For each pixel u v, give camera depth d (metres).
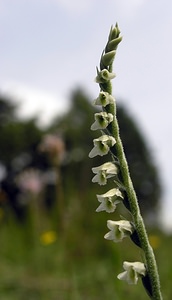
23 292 0.45
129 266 0.18
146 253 0.18
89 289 0.44
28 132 2.52
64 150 0.60
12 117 2.65
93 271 0.47
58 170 0.60
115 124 0.19
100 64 0.19
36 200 0.68
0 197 0.67
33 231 0.63
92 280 0.45
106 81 0.19
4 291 0.45
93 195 0.64
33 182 0.69
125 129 2.30
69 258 0.56
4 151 2.42
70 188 0.66
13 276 0.49
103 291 0.43
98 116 0.19
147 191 2.21
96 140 0.19
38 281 0.47
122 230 0.18
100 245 0.59
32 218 0.66
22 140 2.50
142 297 0.42
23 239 0.61
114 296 0.41
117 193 0.19
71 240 0.60
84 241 0.60
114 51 0.19
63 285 0.44
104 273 0.45
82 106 2.13
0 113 2.67
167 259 0.54
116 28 0.19
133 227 0.19
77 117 2.14
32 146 2.47
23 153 2.45
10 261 0.56
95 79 0.19
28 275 0.50
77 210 0.63
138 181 2.24
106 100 0.19
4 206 0.66
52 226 0.64
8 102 2.68
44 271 0.52
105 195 0.19
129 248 0.55
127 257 0.54
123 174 0.19
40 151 0.60
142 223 0.18
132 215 0.19
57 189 0.61
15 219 0.67
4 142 2.42
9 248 0.59
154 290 0.18
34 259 0.55
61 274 0.50
